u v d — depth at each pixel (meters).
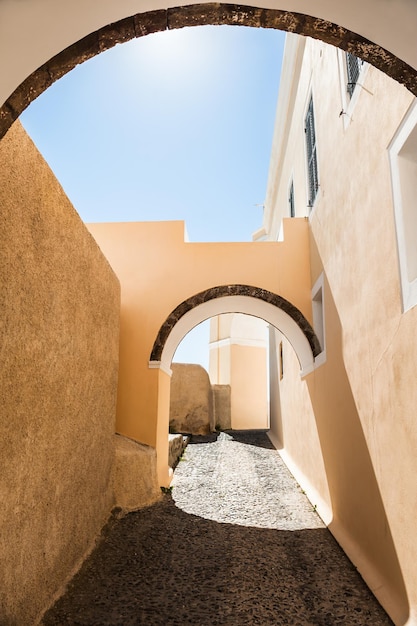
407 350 3.19
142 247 7.28
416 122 3.04
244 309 7.66
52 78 2.02
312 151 6.95
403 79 2.10
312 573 4.17
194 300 7.03
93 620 3.30
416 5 1.79
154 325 6.98
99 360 4.98
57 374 3.70
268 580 4.04
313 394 6.80
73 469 4.10
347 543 4.66
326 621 3.34
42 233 3.37
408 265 3.19
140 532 5.10
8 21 1.76
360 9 1.87
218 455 10.09
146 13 1.90
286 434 10.20
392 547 3.50
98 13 1.83
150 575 4.10
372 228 3.95
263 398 17.62
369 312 4.07
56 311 3.67
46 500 3.46
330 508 5.71
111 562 4.32
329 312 5.76
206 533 5.23
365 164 4.14
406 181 3.29
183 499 6.57
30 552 3.16
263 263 7.14
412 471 3.12
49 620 3.25
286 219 7.31
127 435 6.65
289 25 2.00
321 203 6.18
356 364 4.51
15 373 2.94
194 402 13.93
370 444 4.07
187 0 1.85
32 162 3.19
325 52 5.84
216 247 7.23
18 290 2.98
